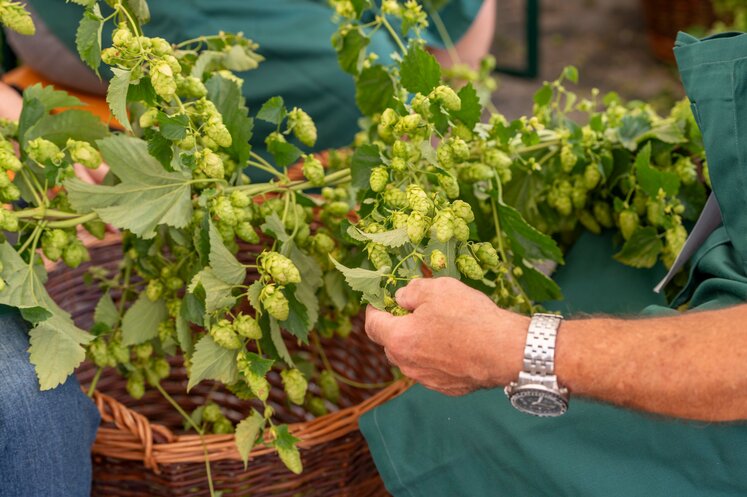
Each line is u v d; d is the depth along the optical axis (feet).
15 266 3.45
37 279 3.54
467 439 3.59
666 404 2.85
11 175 4.02
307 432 3.89
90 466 3.73
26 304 3.42
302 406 4.87
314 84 6.15
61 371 3.37
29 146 3.62
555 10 12.73
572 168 4.54
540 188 4.58
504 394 3.57
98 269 4.54
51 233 3.63
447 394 3.26
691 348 2.81
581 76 11.10
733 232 3.43
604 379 2.88
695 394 2.80
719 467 3.20
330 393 4.82
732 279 3.51
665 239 4.55
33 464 3.34
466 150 3.57
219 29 5.93
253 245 5.27
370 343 5.24
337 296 4.22
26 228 3.78
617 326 2.97
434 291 3.14
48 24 5.88
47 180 3.64
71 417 3.51
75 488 3.57
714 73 3.37
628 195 4.46
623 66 11.26
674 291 4.42
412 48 3.76
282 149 3.92
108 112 6.06
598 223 4.78
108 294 4.36
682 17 10.53
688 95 3.47
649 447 3.28
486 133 4.22
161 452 3.80
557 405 2.97
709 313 2.92
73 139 3.95
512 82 11.07
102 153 3.58
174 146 3.60
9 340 3.42
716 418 2.85
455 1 7.13
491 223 4.34
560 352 2.93
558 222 4.77
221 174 3.63
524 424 3.43
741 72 3.30
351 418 3.99
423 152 3.58
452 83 6.47
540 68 11.29
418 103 3.59
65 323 3.54
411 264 3.53
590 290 4.60
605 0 12.91
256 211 3.98
